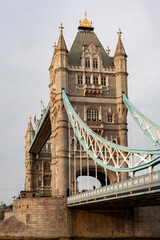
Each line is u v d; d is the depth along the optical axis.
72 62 87.00
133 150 54.75
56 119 85.56
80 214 74.56
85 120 83.38
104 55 90.44
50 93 93.75
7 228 74.44
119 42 88.88
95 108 84.94
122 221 74.56
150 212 75.75
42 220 73.44
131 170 53.91
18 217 75.62
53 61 92.94
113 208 74.38
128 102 81.00
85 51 87.56
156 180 42.31
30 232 72.88
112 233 73.94
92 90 84.62
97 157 67.88
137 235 74.19
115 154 83.62
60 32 86.44
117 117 85.44
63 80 83.44
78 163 81.44
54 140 86.94
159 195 45.47
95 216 74.56
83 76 85.62
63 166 79.44
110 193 53.59
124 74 86.75
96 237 73.56
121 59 87.38
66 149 80.62
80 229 73.88
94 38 93.25
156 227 75.25
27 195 86.88
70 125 82.50
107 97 85.88
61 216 74.00
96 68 87.00
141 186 45.38
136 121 74.25
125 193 49.25
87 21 95.56
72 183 79.62
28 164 138.75
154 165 48.41
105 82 87.00
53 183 84.56
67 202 74.44
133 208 75.19
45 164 140.00
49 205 74.31
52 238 72.69
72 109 77.38
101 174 87.19
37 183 137.12
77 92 84.81
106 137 83.81
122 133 84.12
